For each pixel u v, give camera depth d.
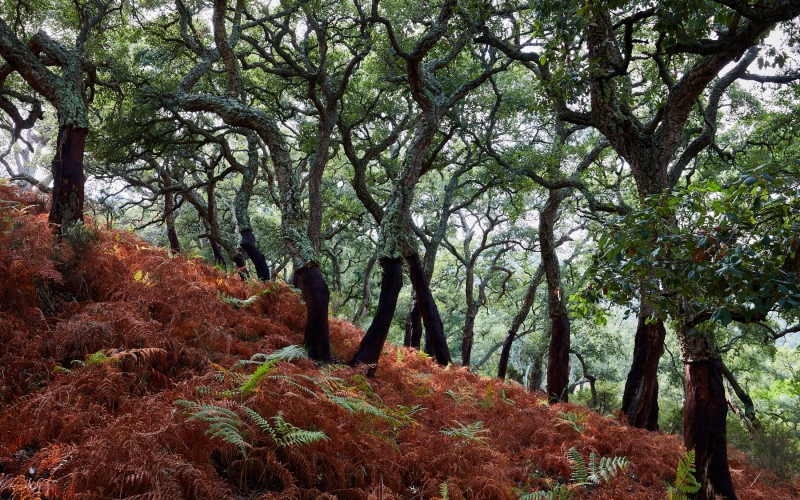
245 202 16.36
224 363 6.00
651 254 4.81
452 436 5.96
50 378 4.71
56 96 8.23
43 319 5.48
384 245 8.49
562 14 7.05
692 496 6.47
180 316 6.27
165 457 3.61
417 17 13.30
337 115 15.79
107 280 6.70
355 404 5.33
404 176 9.07
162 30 15.27
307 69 16.00
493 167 15.80
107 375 4.52
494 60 14.36
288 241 8.33
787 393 24.16
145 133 15.17
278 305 9.30
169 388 5.12
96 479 3.40
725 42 6.55
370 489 4.59
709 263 4.43
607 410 19.28
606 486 6.47
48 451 3.56
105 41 13.31
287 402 4.82
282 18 15.93
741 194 4.50
